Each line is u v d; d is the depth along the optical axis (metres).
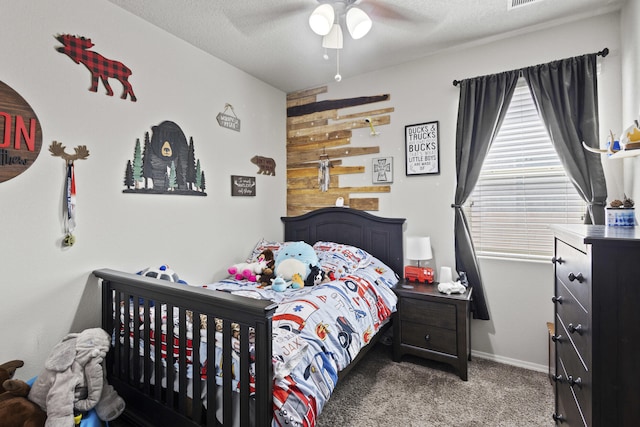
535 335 2.43
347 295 2.11
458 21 2.24
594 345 1.03
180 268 2.43
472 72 2.62
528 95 2.46
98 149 1.94
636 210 1.85
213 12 2.11
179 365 1.48
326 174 3.33
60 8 1.76
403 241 2.92
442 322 2.37
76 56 1.83
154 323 1.63
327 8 1.81
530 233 2.48
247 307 1.22
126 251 2.08
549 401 2.01
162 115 2.30
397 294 2.55
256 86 3.18
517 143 2.51
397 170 2.96
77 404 1.44
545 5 2.07
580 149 2.16
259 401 1.21
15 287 1.61
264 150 3.28
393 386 2.20
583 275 1.13
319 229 3.32
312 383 1.42
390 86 2.99
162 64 2.30
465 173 2.56
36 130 1.67
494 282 2.57
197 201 2.57
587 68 2.15
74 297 1.83
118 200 2.04
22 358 1.63
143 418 1.64
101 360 1.53
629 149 1.41
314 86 3.42
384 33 2.40
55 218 1.75
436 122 2.77
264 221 3.28
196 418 1.41
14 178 1.60
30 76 1.65
